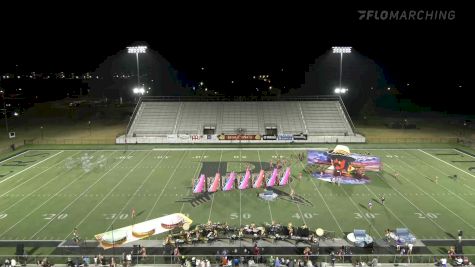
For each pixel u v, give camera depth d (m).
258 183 37.41
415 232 27.61
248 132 61.06
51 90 159.25
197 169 43.47
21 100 115.50
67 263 23.00
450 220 29.66
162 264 23.11
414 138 59.72
